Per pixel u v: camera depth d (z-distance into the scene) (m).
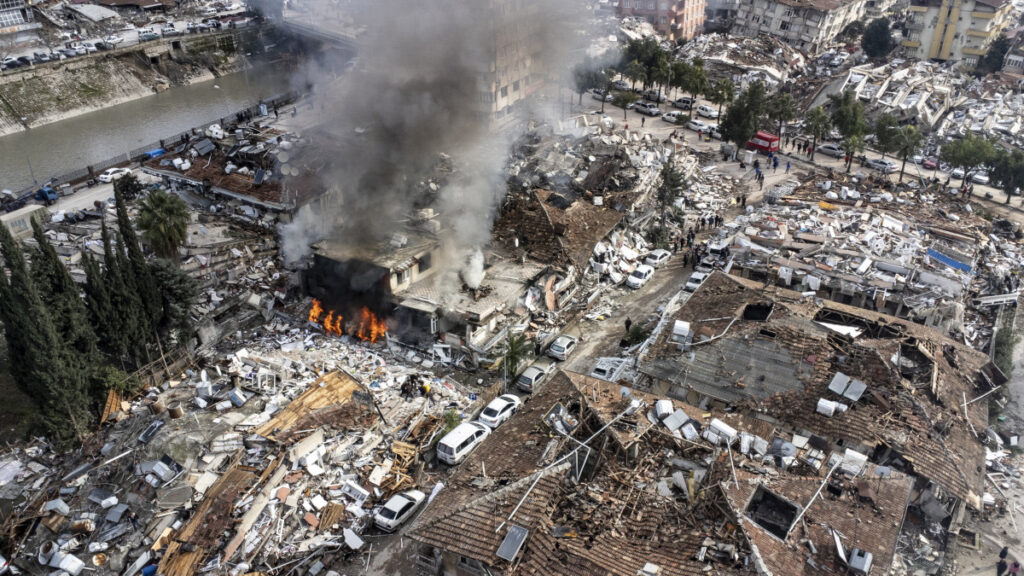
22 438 37.44
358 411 35.91
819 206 56.41
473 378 41.19
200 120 96.00
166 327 41.19
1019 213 65.69
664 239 56.62
